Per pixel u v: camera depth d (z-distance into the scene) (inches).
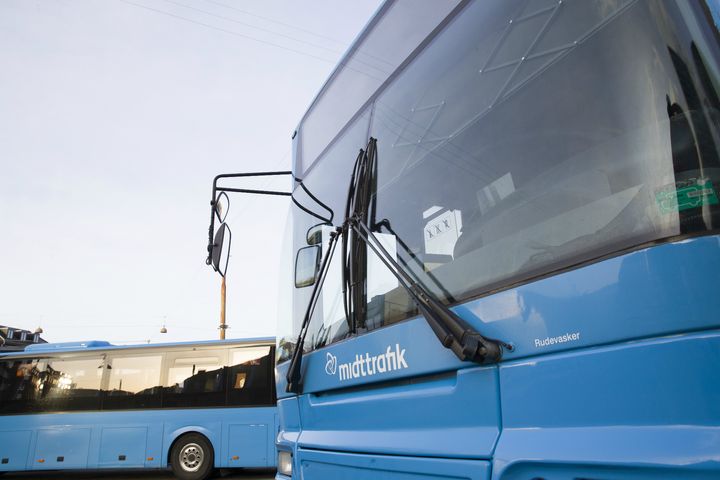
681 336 53.9
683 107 59.1
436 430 82.7
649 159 61.2
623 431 56.8
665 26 62.4
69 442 486.9
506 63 87.0
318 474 112.2
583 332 62.7
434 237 93.0
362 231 112.1
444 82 100.6
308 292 135.2
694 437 50.9
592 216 66.0
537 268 71.5
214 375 494.6
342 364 108.7
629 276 58.9
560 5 78.4
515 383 70.4
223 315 985.5
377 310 101.8
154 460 477.1
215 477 508.7
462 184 90.1
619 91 67.1
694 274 53.7
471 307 79.7
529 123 80.1
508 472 68.2
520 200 77.6
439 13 105.6
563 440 62.5
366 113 125.7
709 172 55.3
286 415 134.1
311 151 153.3
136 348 509.0
